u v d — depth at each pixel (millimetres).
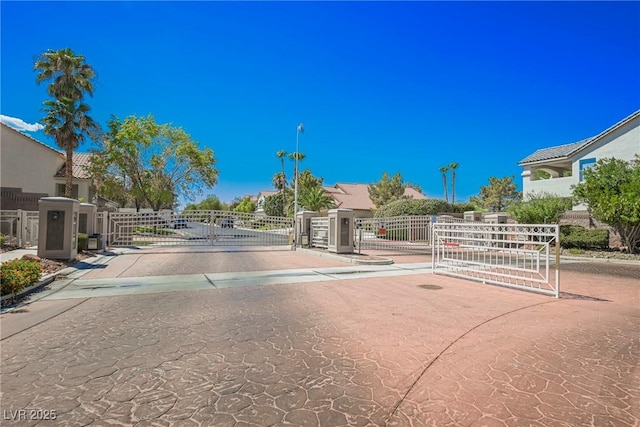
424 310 6211
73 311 5980
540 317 5816
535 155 29516
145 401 3080
